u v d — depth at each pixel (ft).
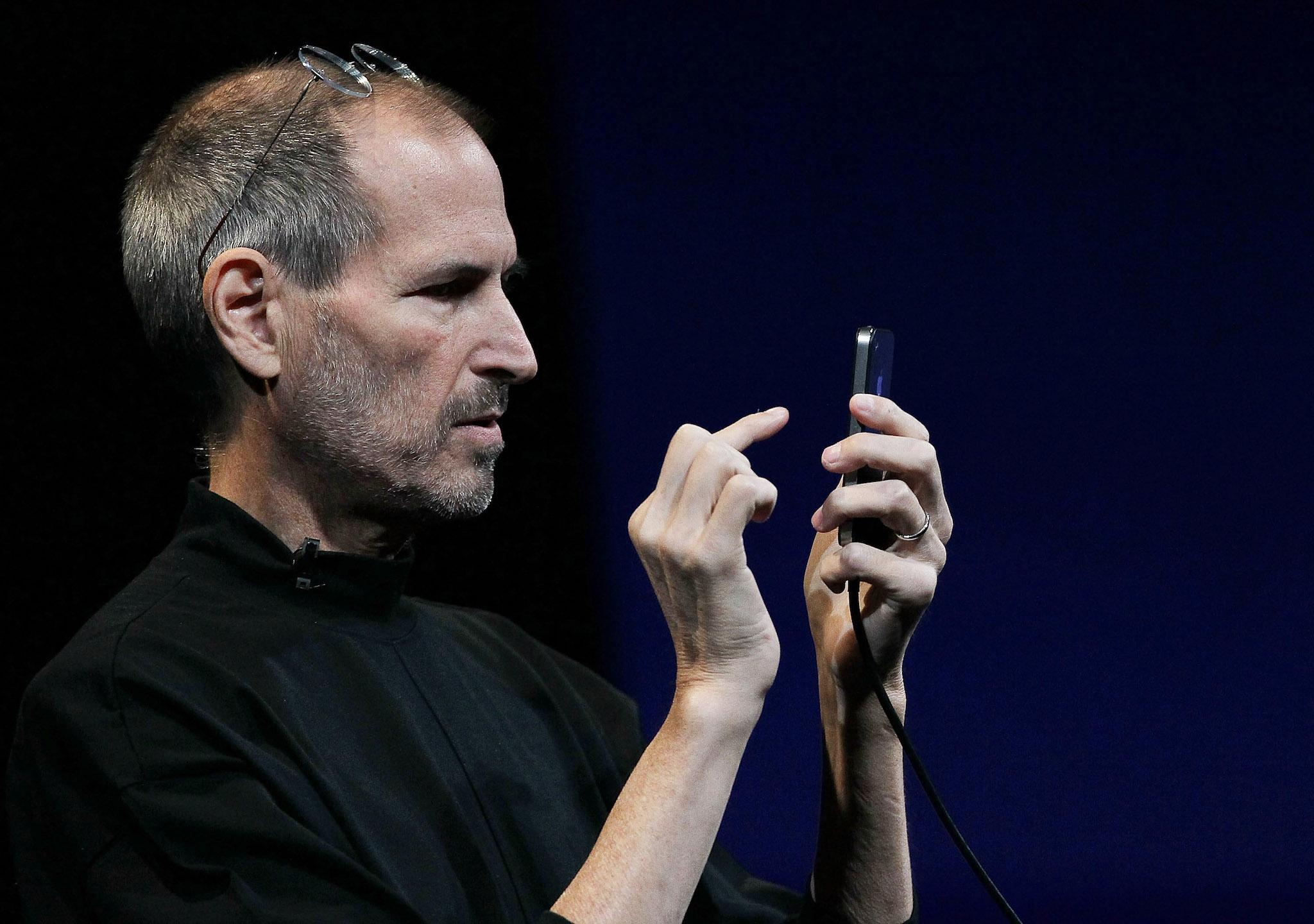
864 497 11.84
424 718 12.47
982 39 31.07
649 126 30.86
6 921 19.84
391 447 11.98
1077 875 31.32
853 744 13.24
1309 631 30.99
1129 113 30.91
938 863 31.45
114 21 22.86
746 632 11.03
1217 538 31.14
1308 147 30.55
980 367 31.35
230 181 11.97
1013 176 31.12
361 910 10.21
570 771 13.65
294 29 24.29
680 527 10.94
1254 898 30.76
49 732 10.81
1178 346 31.07
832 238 31.24
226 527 12.16
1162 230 30.96
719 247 31.17
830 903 13.55
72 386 23.35
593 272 30.78
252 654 11.58
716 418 31.09
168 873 10.14
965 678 31.68
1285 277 30.73
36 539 23.22
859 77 31.24
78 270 23.16
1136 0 30.78
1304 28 30.50
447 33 28.63
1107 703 31.40
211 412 12.60
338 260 11.77
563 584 30.35
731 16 31.09
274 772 10.72
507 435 30.32
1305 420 30.81
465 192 12.14
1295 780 30.91
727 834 30.73
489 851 11.99
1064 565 31.45
